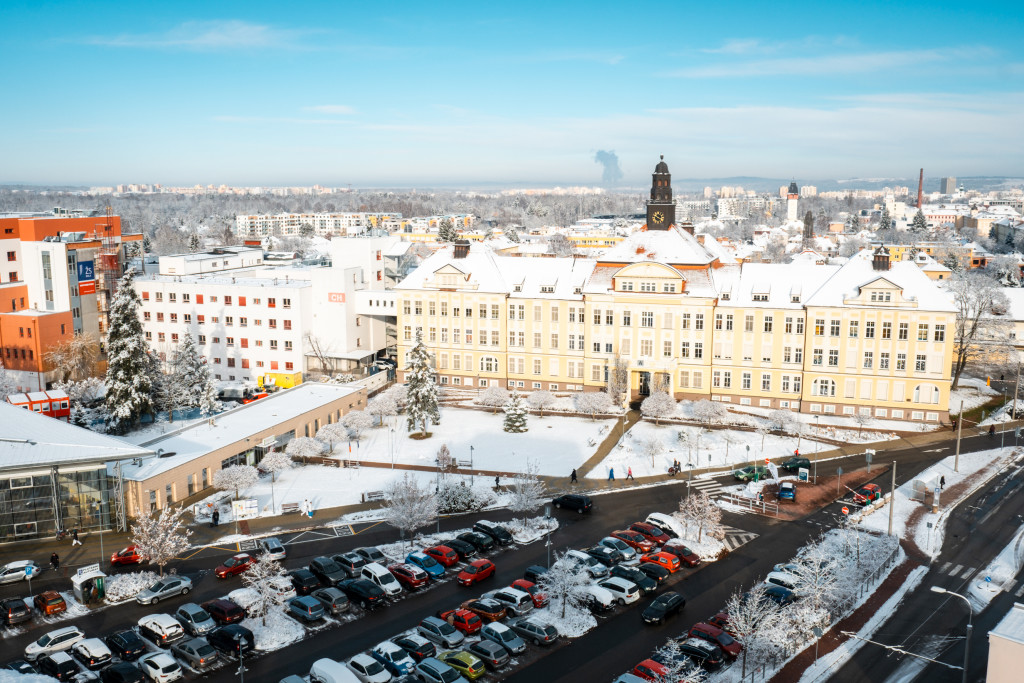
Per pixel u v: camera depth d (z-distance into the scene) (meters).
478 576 72.62
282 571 69.81
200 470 95.81
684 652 60.41
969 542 80.88
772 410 123.94
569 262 137.88
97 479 83.81
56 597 67.50
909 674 58.66
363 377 143.38
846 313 118.94
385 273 180.25
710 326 125.38
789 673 58.97
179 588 70.19
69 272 145.25
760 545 80.75
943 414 117.19
